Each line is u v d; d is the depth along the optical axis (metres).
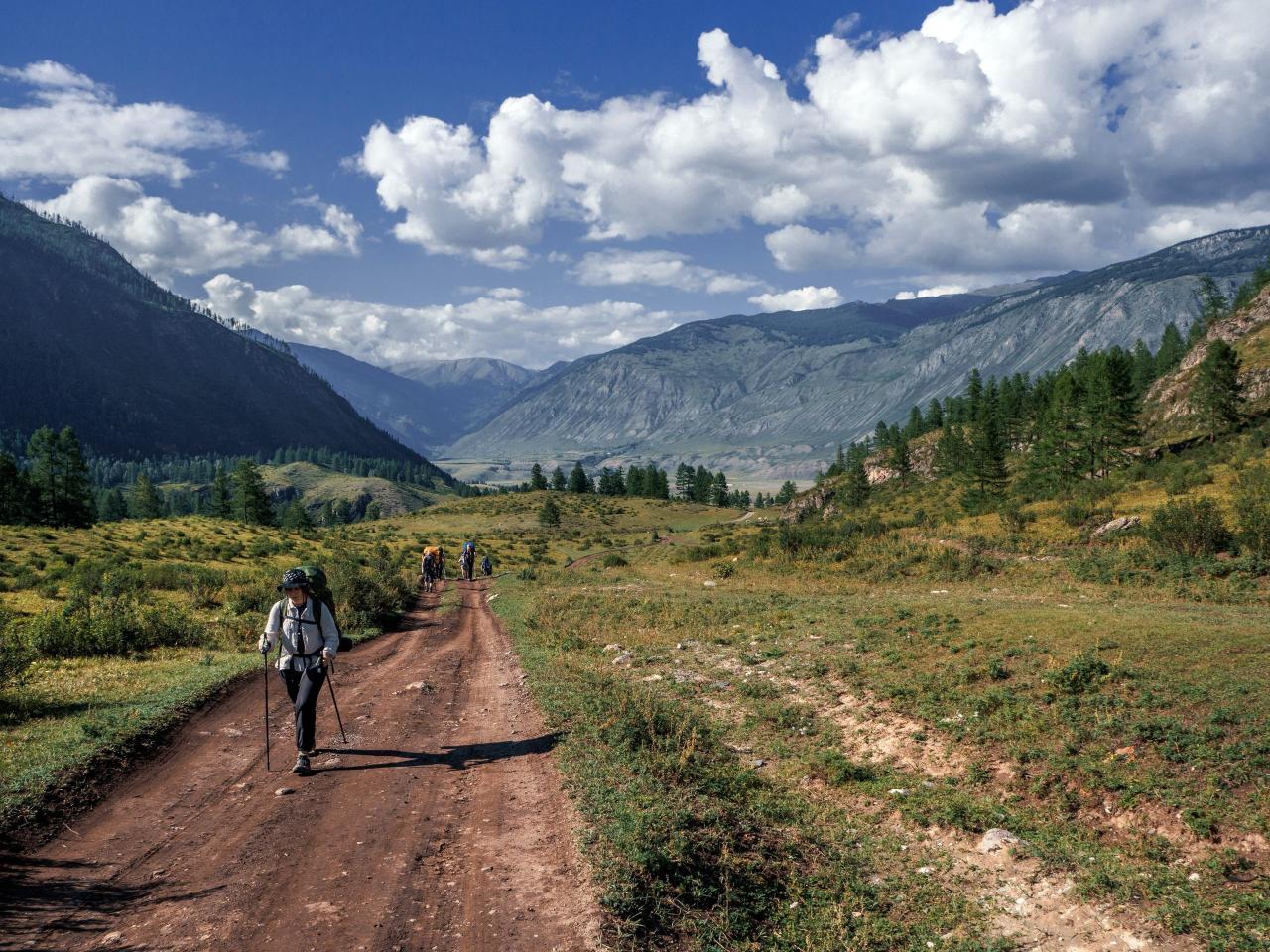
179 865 5.70
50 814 6.55
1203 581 20.50
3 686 10.92
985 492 73.12
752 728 11.03
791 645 15.51
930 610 16.88
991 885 6.70
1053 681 9.89
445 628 24.08
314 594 8.23
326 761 8.46
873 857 7.32
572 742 8.98
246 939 4.64
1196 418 81.50
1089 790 7.63
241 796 7.26
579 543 104.25
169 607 19.50
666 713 10.84
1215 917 5.70
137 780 7.70
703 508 168.12
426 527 134.50
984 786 8.25
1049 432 72.44
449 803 7.15
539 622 22.72
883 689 11.35
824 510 122.88
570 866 5.79
